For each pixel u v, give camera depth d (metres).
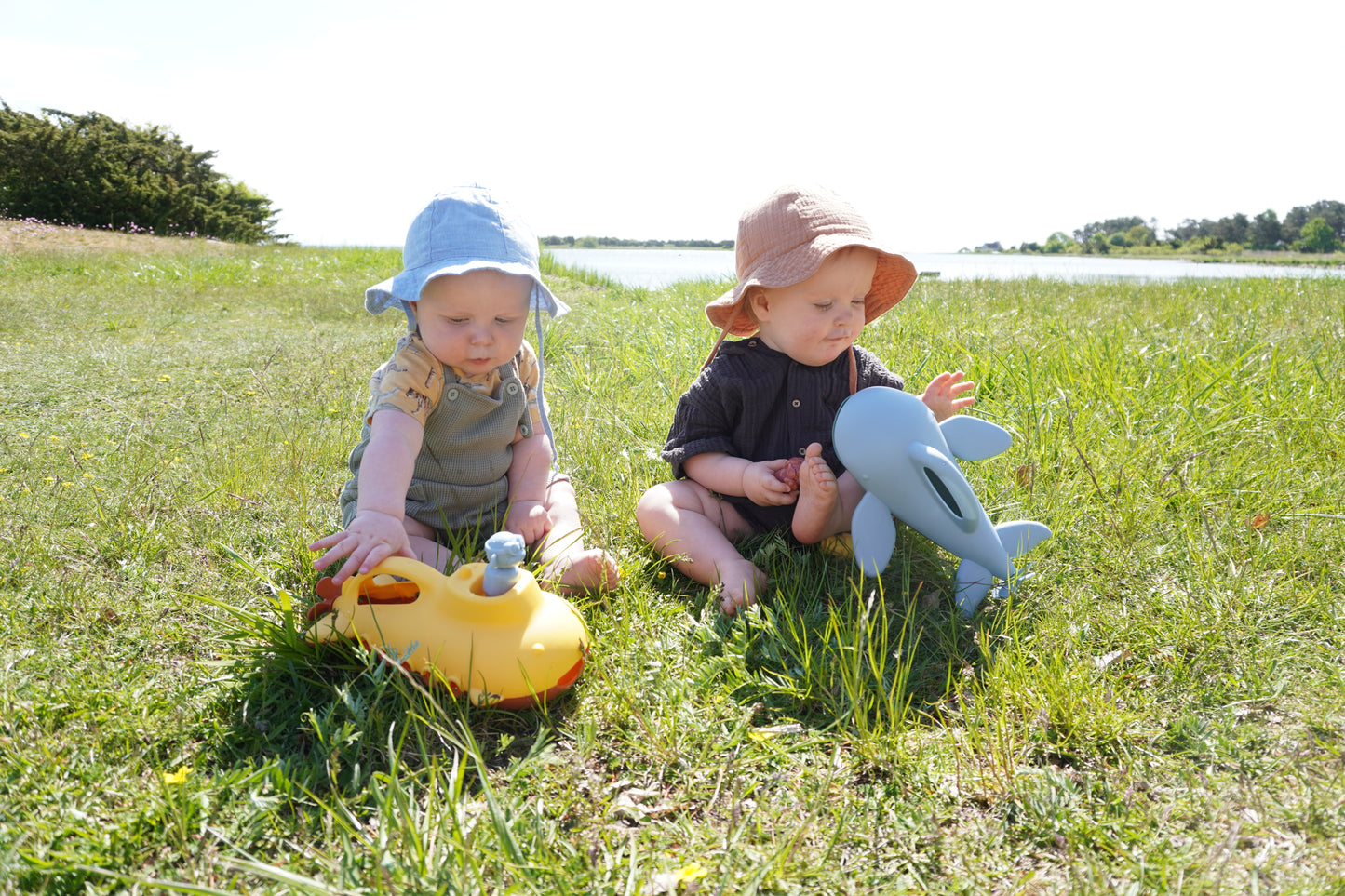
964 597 2.04
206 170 31.03
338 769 1.42
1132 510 2.42
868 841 1.34
